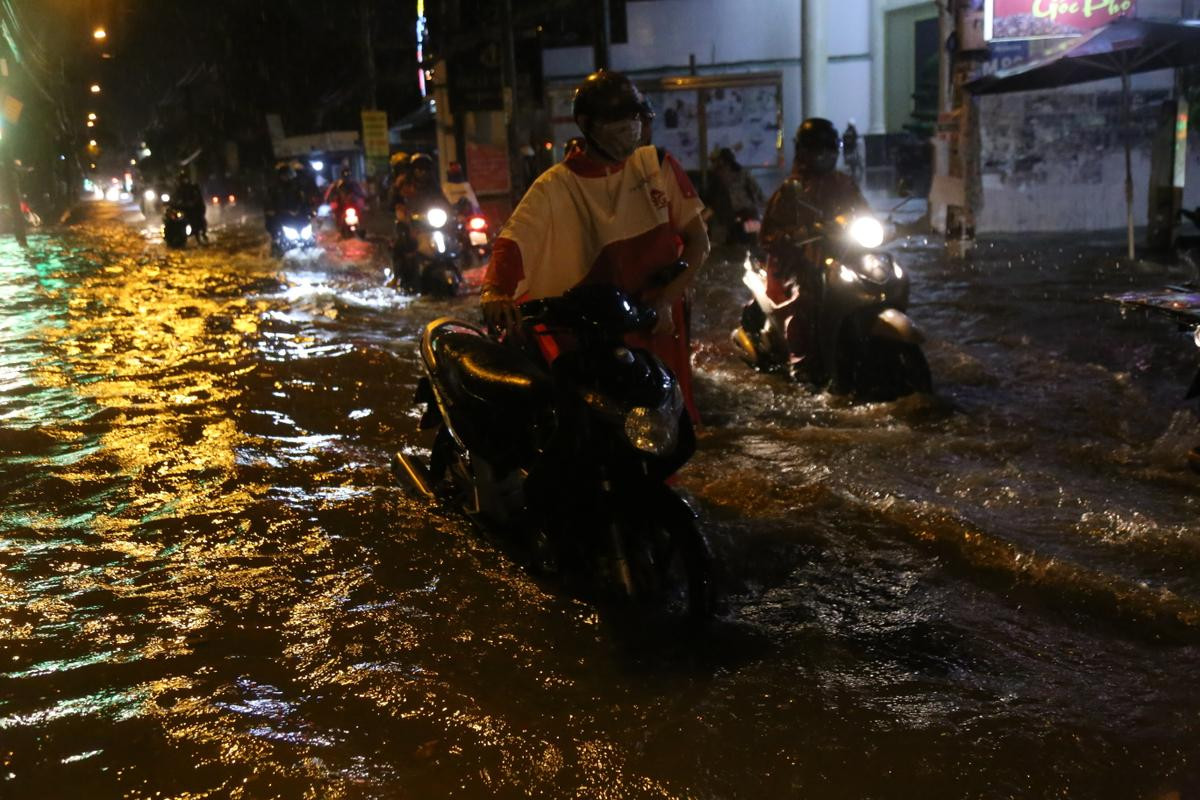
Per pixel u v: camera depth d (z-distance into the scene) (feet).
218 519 15.48
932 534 14.02
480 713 10.11
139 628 12.03
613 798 8.79
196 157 160.97
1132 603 11.85
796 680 10.61
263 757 9.40
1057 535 13.91
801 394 22.06
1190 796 8.55
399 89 124.16
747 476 16.51
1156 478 15.94
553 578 13.33
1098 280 34.78
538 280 13.67
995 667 10.77
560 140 79.00
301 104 134.41
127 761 9.38
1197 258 38.37
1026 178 50.47
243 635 11.85
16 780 9.11
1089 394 20.65
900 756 9.24
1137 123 50.24
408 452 18.98
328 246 63.05
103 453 18.86
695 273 14.11
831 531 14.37
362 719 10.05
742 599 12.53
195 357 28.04
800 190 22.40
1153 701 10.00
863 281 20.62
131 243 80.74
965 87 42.63
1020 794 8.70
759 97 76.84
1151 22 36.32
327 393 23.44
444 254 39.17
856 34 89.25
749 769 9.13
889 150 88.63
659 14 87.81
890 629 11.67
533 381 12.93
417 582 13.28
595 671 10.93
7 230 102.99
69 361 27.86
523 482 13.32
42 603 12.69
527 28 79.30
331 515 15.65
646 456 11.85
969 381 22.16
